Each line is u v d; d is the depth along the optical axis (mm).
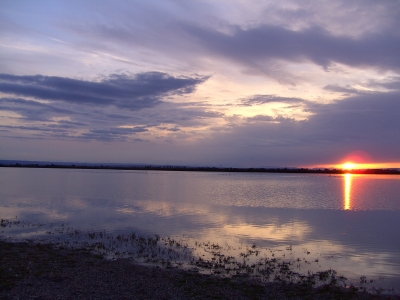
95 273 13102
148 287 11781
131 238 20078
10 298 10250
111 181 89562
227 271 14195
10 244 17547
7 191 51531
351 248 19094
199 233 22250
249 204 40250
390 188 80562
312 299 11328
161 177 138250
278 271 14453
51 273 12828
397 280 13758
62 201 39531
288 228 24922
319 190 69750
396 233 23672
